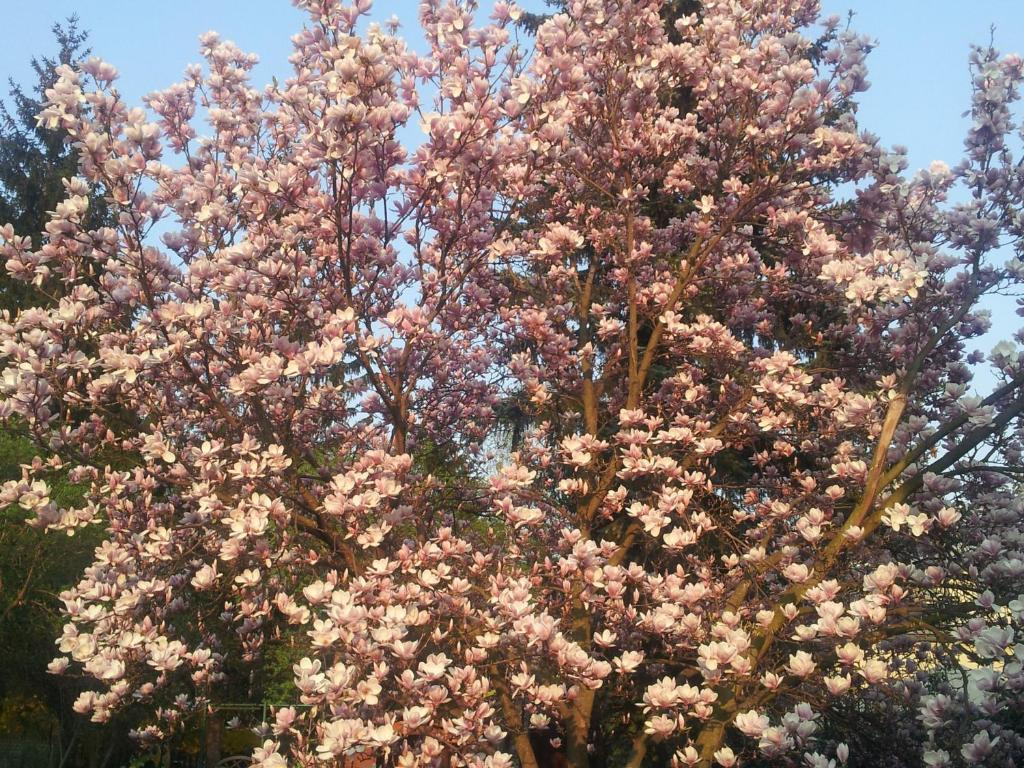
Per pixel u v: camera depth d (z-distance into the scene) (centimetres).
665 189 931
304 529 712
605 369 945
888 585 565
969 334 783
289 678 1177
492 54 695
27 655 1684
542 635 548
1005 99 679
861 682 675
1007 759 523
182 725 784
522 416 1130
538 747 849
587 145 943
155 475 703
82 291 672
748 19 911
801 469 994
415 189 718
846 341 916
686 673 739
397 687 565
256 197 695
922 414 783
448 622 641
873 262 645
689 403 859
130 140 648
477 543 827
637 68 889
